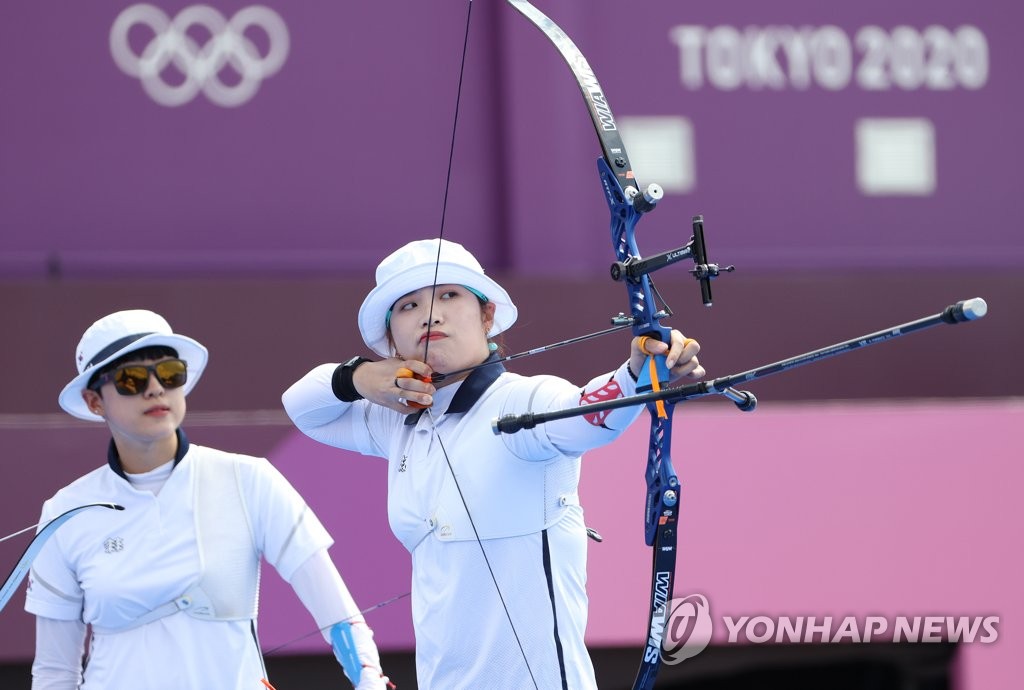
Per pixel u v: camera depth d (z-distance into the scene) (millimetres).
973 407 12055
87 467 11516
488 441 6977
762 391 17344
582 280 16766
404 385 7176
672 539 6801
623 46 18156
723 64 18375
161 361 7594
